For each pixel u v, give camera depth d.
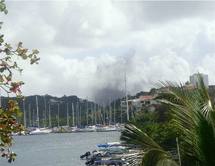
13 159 8.34
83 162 105.88
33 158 131.88
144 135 11.89
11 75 8.55
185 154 11.77
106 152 85.75
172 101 11.98
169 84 12.30
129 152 12.05
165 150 12.28
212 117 10.91
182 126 11.48
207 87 12.03
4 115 8.21
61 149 163.62
